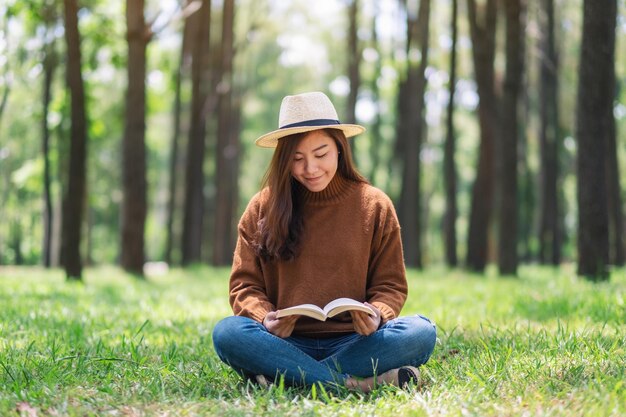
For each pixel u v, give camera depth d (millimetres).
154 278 15219
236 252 4285
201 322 7133
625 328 5688
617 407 3268
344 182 4199
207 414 3441
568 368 4145
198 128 20938
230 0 21531
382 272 4188
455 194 19922
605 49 10508
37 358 4684
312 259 4094
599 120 10672
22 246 44500
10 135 28031
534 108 30219
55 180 28969
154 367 4480
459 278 14562
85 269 20500
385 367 3965
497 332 5527
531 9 20094
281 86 33844
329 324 4082
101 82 24000
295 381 3893
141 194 15672
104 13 18859
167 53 23094
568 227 40562
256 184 41781
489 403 3520
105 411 3482
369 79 27859
